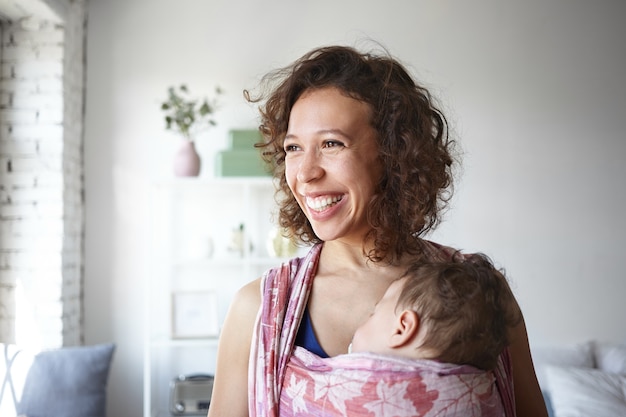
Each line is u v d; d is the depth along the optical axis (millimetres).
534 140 4781
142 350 4590
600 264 4773
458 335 1081
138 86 4637
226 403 1173
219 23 4684
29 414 3684
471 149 4750
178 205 4652
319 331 1122
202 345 4578
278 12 4699
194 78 4668
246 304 1190
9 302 4121
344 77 1085
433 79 4746
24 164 4156
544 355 4516
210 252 4434
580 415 3875
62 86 4191
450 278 1112
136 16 4652
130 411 4562
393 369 1040
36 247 4137
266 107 1250
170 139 4633
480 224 4742
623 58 4816
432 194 1148
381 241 1119
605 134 4801
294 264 1206
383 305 1130
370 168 1088
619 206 4793
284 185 1305
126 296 4594
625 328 4770
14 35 4180
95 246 4594
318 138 1072
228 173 4355
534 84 4793
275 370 1099
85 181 4594
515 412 1160
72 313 4363
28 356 3811
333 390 1042
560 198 4781
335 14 4715
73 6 4402
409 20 4742
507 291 1184
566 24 4816
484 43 4777
